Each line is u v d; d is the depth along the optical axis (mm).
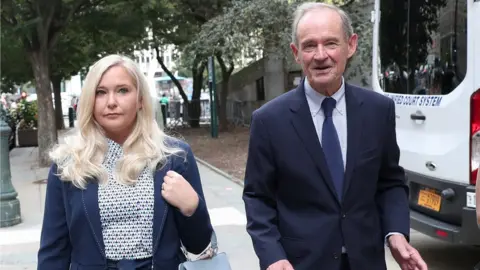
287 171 2443
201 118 27484
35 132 17422
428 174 4766
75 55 19422
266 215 2502
